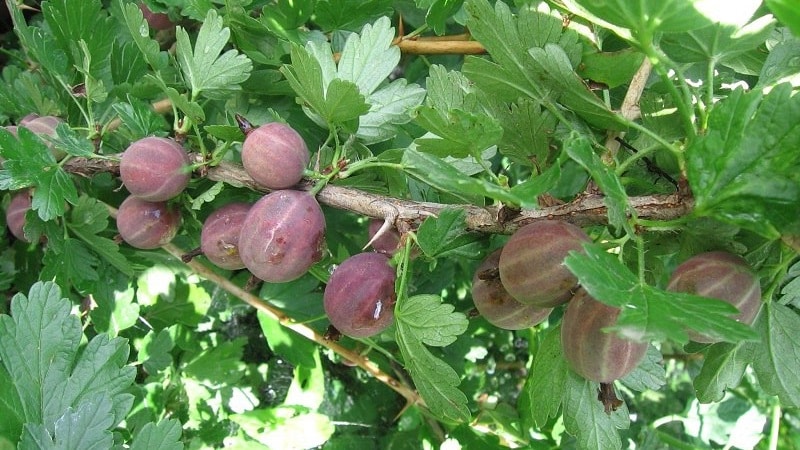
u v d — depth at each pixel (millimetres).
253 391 422
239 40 321
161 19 356
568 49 264
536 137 273
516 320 266
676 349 495
